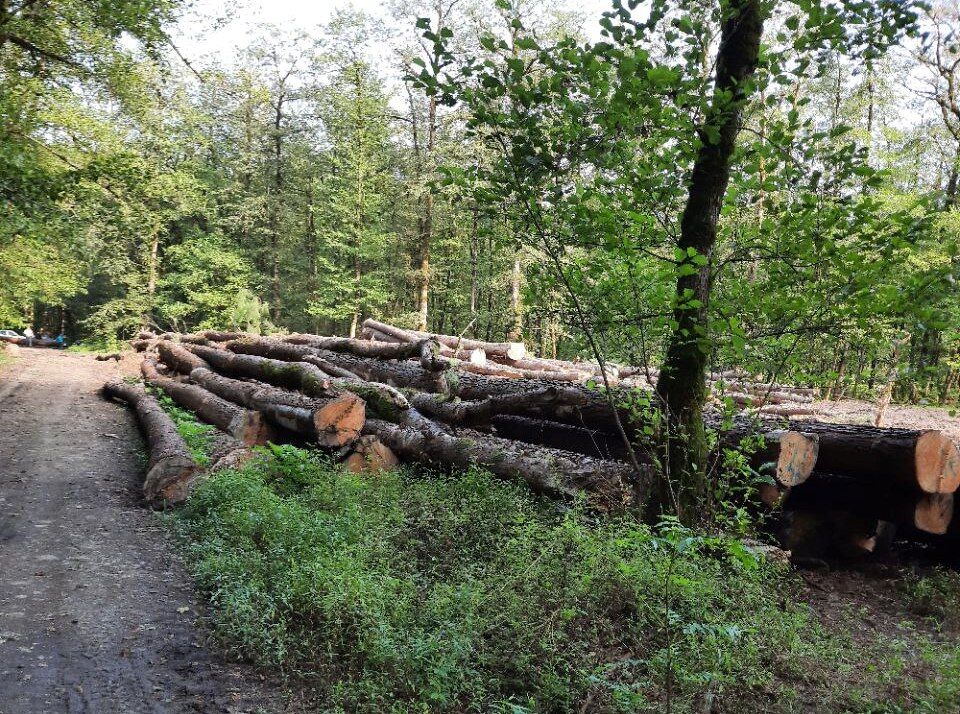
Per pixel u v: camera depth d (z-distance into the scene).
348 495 6.85
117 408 13.93
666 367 5.63
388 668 4.05
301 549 5.47
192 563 5.78
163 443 8.31
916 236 4.98
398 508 6.49
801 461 6.16
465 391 9.37
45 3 13.82
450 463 7.51
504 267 29.59
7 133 13.27
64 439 10.61
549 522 6.11
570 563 5.19
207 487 7.01
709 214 5.56
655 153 5.38
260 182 38.72
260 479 7.09
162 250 40.03
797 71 4.95
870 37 4.78
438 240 33.25
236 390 10.79
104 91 15.51
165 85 27.34
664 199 5.48
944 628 5.40
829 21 4.63
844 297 5.09
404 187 31.47
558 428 8.29
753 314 5.60
